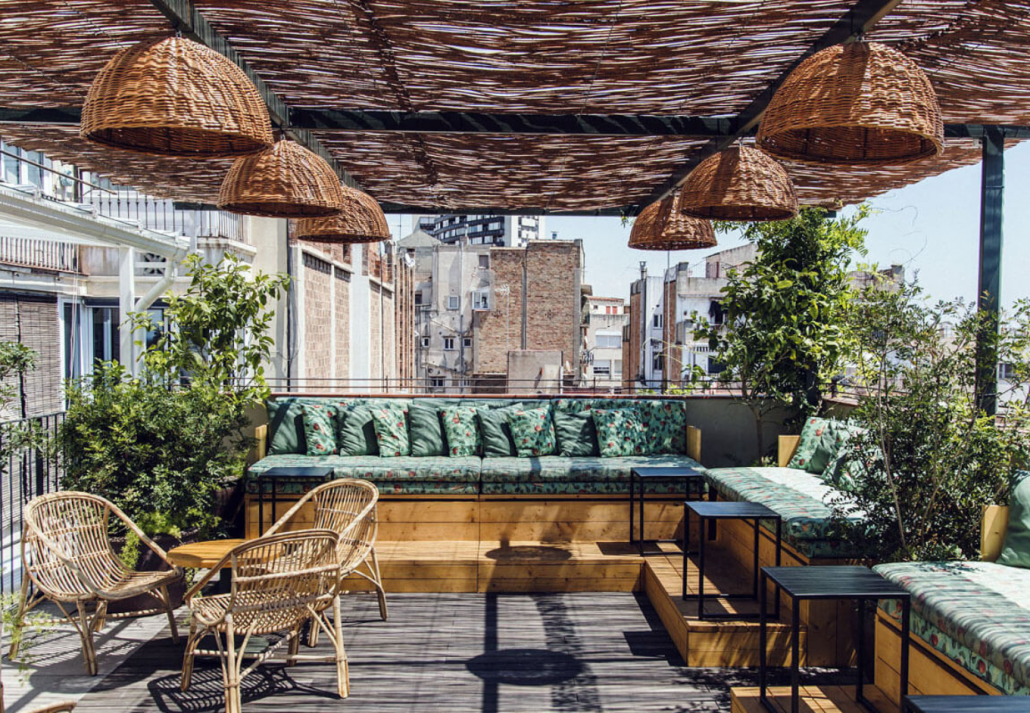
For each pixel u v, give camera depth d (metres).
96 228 7.65
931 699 2.02
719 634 3.86
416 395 6.42
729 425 6.54
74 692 3.59
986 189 4.64
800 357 6.17
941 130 2.50
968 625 2.67
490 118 4.42
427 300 49.56
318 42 3.53
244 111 2.61
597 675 3.76
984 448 3.62
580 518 5.53
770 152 2.91
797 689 2.89
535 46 3.52
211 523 5.05
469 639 4.21
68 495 4.00
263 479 5.17
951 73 3.92
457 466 5.51
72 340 11.91
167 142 3.17
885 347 3.76
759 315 6.17
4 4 3.17
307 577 3.38
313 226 4.77
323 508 4.41
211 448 5.03
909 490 3.67
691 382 6.58
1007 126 4.64
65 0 3.14
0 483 4.43
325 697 3.52
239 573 3.42
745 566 4.90
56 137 4.97
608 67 3.73
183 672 3.60
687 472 5.12
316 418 6.01
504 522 5.51
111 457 4.70
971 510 3.62
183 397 5.04
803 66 2.59
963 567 3.30
